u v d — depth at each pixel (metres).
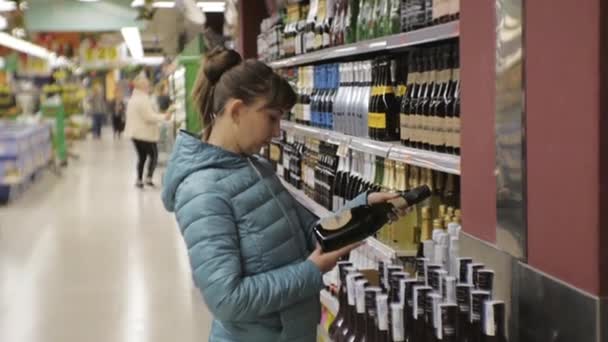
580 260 1.93
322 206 5.12
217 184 2.40
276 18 6.91
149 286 7.35
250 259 2.42
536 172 2.11
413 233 3.58
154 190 14.59
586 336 1.90
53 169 17.94
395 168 3.87
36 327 6.12
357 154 4.50
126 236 9.88
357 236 2.43
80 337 5.88
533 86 2.11
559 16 1.98
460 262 2.28
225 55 2.61
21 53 36.50
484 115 2.48
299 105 5.81
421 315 2.13
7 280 7.62
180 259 8.51
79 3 22.08
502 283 2.29
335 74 4.97
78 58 39.59
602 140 1.85
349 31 4.50
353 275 2.45
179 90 11.36
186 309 6.59
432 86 3.29
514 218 2.22
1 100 23.17
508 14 2.23
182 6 13.05
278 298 2.35
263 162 2.60
